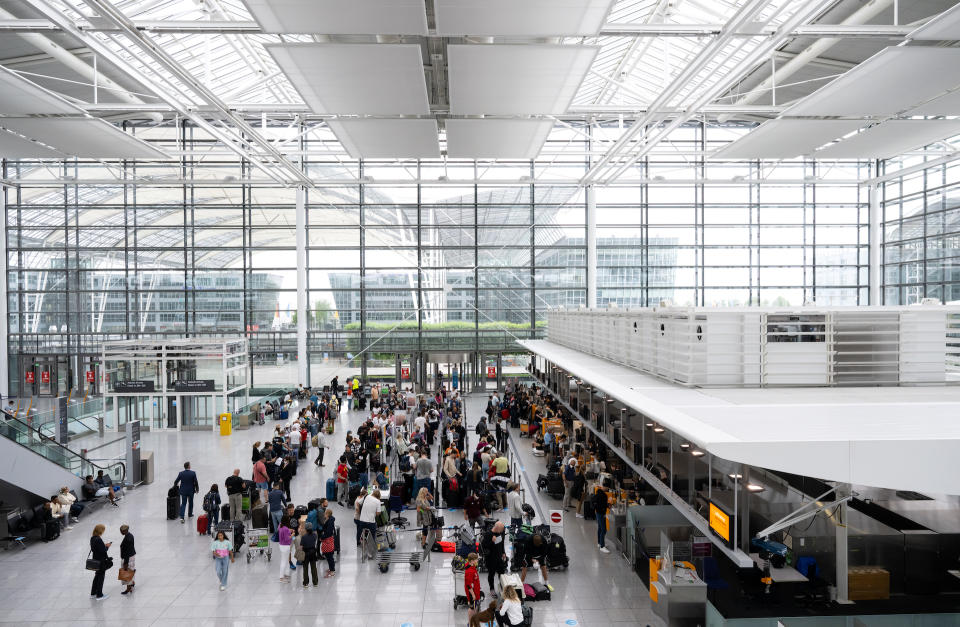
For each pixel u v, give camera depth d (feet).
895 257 106.32
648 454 37.81
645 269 110.93
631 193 110.52
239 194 108.68
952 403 33.01
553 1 35.81
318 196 109.40
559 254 111.34
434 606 32.96
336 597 34.09
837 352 39.75
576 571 37.14
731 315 39.91
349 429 79.97
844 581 27.76
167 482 57.62
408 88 50.62
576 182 105.91
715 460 28.30
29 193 108.17
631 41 71.97
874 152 79.00
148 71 72.74
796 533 29.37
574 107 65.36
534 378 93.45
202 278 109.19
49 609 32.94
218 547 35.01
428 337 110.93
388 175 110.01
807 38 63.67
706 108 64.18
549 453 62.90
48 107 57.72
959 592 28.45
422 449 53.01
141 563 39.11
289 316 110.01
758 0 37.27
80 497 50.78
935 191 96.84
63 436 70.59
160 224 108.47
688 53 71.82
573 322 79.20
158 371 81.71
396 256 110.42
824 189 110.42
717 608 27.17
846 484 27.68
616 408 45.14
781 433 25.14
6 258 108.06
